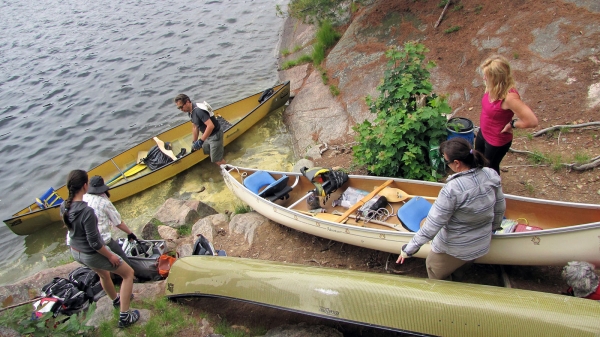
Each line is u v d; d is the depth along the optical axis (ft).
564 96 21.76
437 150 18.17
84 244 12.80
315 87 34.91
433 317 10.65
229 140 30.60
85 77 45.42
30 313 13.16
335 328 12.73
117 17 62.49
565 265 12.68
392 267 15.56
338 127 29.19
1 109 41.24
